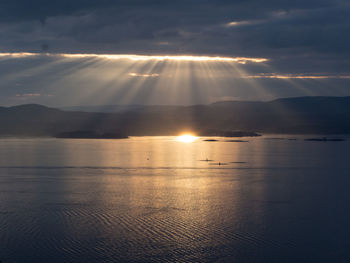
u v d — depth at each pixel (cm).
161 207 5069
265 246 3672
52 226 4197
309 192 6228
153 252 3512
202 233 4006
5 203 5284
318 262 3303
